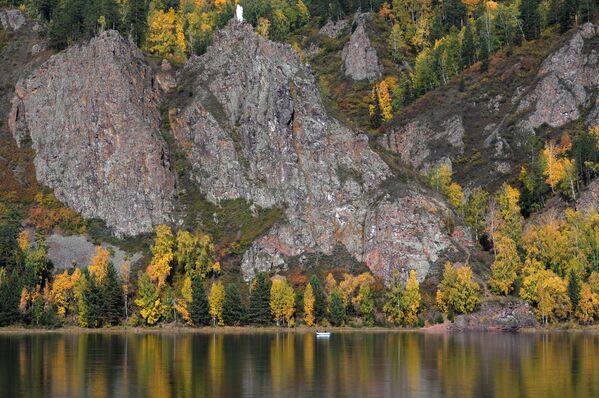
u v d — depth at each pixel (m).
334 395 147.38
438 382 160.38
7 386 155.00
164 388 153.38
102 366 179.50
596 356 198.25
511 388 154.00
